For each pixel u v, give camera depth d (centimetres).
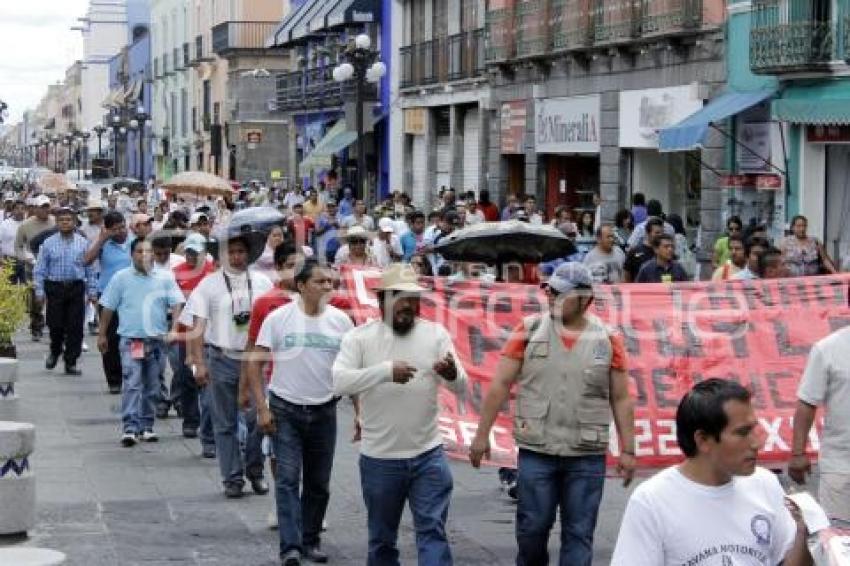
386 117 4759
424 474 934
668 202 3098
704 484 582
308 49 5753
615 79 3198
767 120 2594
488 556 1084
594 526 927
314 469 1071
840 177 2453
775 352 1154
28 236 2548
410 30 4603
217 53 7050
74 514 1209
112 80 12194
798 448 904
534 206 2919
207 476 1386
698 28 2780
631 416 926
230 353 1276
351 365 940
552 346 917
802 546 552
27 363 2278
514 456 1120
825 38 2400
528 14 3584
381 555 952
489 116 3959
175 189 3319
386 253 2203
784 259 1738
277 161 6538
